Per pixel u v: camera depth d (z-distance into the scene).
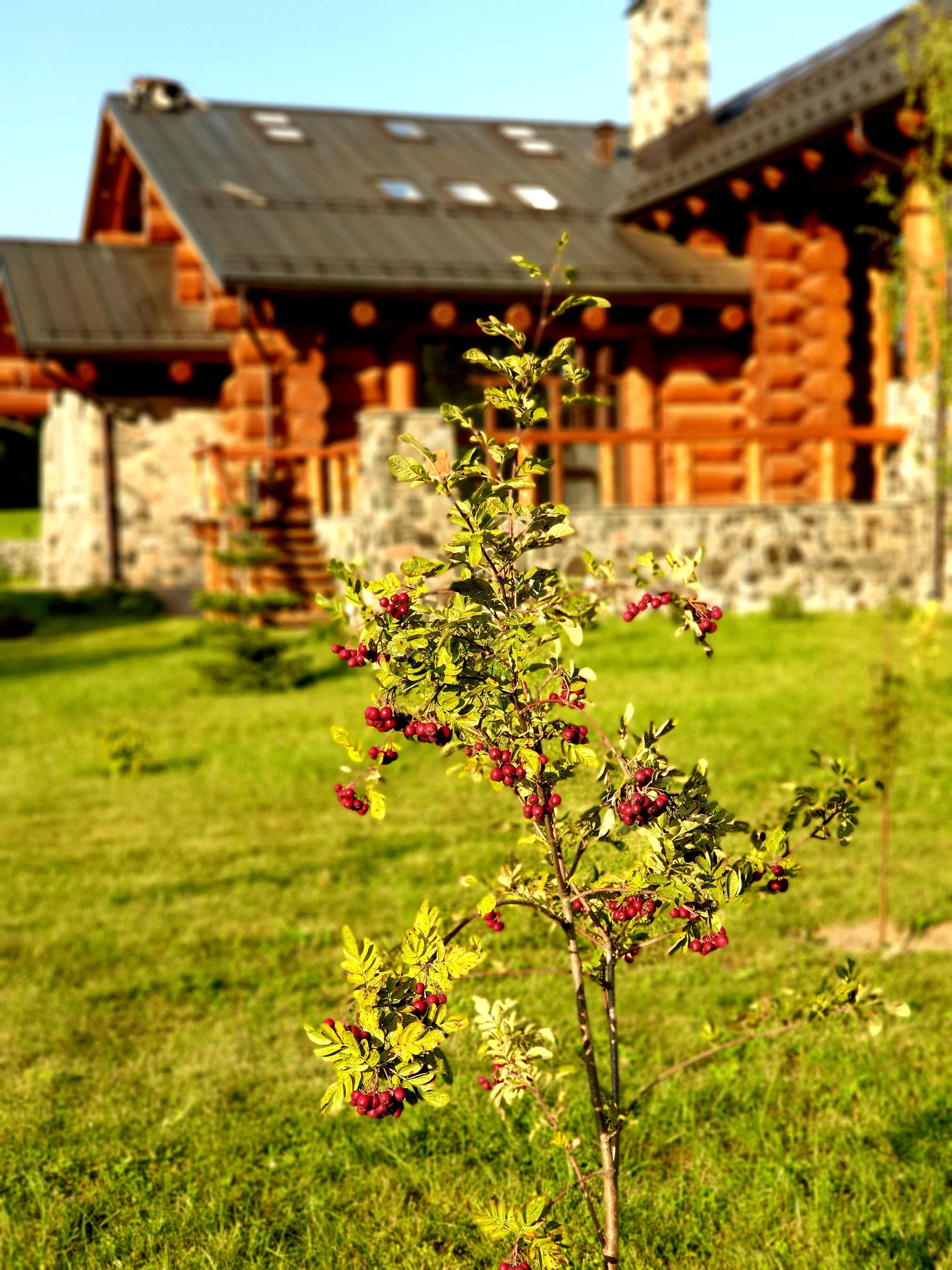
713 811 2.61
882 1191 3.63
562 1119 3.93
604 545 15.33
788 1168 3.76
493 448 2.60
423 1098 2.39
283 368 17.77
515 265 17.31
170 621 18.28
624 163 22.58
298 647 14.03
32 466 47.53
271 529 17.12
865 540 16.20
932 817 7.41
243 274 15.91
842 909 5.98
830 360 17.77
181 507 21.56
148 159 19.25
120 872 7.06
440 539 14.32
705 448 19.17
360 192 19.17
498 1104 2.92
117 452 21.22
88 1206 3.70
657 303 17.94
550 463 2.59
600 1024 4.78
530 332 18.03
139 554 21.42
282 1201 3.72
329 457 17.05
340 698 11.80
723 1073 4.34
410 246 17.44
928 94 13.09
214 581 18.42
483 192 20.16
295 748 9.86
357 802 2.47
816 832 2.79
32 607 20.23
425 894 6.31
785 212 17.86
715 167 17.30
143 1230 3.55
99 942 5.93
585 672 2.54
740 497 19.42
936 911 5.91
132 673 13.63
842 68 17.67
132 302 20.58
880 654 12.45
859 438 16.80
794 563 15.95
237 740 10.33
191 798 8.66
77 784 9.20
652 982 5.21
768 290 17.89
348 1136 4.06
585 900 2.70
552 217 19.62
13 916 6.38
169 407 21.41
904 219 14.72
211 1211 3.63
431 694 2.43
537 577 2.63
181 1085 4.46
